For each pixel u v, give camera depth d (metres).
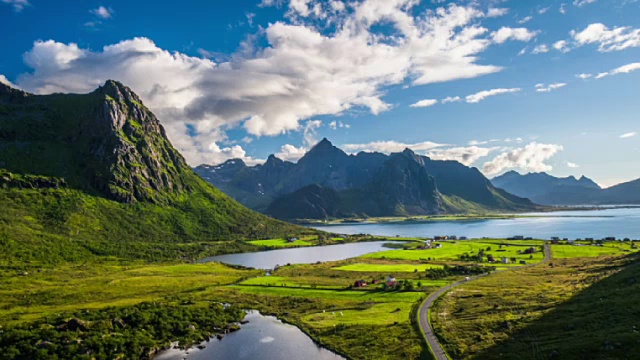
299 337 109.19
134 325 109.62
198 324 117.62
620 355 65.94
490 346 83.75
